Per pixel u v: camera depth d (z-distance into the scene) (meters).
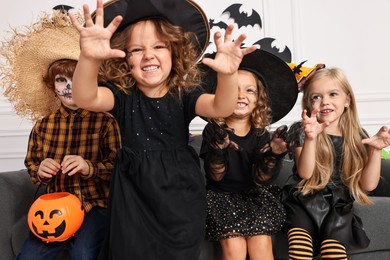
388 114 2.58
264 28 2.58
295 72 1.91
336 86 1.60
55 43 1.47
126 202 1.12
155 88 1.19
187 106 1.18
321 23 2.60
